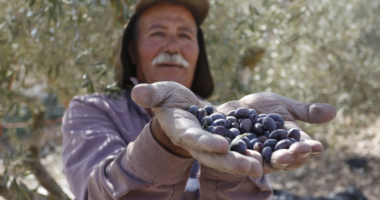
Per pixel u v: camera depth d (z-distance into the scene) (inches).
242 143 29.7
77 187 46.1
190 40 67.5
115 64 68.0
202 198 42.7
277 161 28.2
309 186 229.1
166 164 36.1
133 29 68.6
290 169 30.3
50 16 70.7
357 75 125.5
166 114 33.1
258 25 103.7
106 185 38.8
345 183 227.1
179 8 66.1
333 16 128.6
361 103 132.0
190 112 35.1
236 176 41.2
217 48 99.3
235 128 34.7
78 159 49.5
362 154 262.1
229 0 106.0
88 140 50.1
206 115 37.0
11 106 91.2
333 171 247.1
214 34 99.2
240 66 108.2
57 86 100.7
